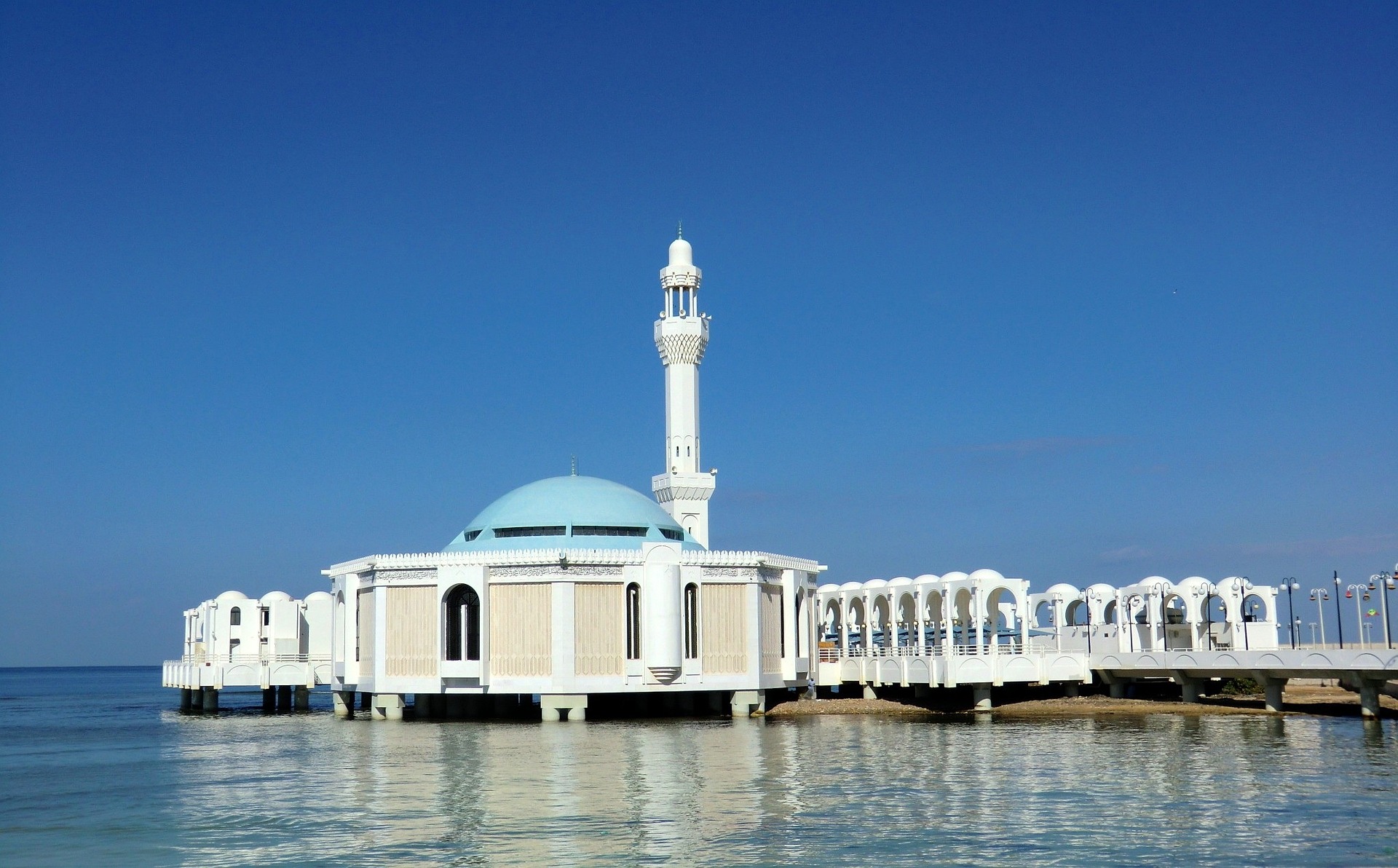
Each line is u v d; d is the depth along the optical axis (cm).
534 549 9419
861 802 5050
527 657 9125
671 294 12244
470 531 10244
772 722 8862
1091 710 9500
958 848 4197
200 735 8831
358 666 10012
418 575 9425
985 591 9988
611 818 4731
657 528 10038
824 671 10719
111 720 11569
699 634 9394
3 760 7319
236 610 11950
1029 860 4025
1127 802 5028
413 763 6456
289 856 4188
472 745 7350
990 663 9669
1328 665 8644
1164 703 9762
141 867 4066
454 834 4472
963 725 8488
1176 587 10525
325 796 5384
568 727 8538
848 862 4003
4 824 4859
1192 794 5203
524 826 4597
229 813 5016
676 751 6862
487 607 9225
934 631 11425
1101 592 10725
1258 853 4106
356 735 8356
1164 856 4081
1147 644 10700
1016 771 5916
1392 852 4125
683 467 11956
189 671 11738
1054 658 9944
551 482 10312
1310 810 4841
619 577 9225
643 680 9162
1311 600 11200
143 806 5241
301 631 11894
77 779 6225
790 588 10188
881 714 9538
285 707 12138
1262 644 10631
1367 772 5841
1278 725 8238
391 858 4119
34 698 19650
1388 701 9681
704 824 4594
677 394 12038
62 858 4228
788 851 4162
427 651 9344
